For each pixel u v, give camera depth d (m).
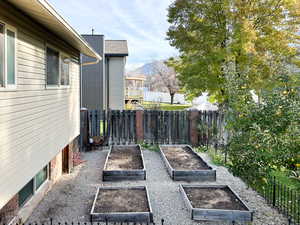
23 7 3.98
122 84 18.56
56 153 6.39
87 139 11.52
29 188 5.85
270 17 10.52
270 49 10.55
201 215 5.37
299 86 5.09
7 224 4.58
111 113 12.03
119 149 10.94
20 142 4.25
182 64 12.41
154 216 5.53
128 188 6.65
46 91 5.59
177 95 33.59
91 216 5.12
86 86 17.19
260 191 6.56
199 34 11.05
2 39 3.69
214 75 10.74
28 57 4.61
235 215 5.30
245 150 5.48
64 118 7.20
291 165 4.83
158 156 10.62
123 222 5.18
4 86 3.74
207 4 10.62
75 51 8.53
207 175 7.83
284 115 4.78
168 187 7.26
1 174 3.65
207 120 12.14
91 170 8.71
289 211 5.71
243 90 6.08
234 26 9.89
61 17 4.26
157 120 12.28
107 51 18.25
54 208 5.80
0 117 3.62
